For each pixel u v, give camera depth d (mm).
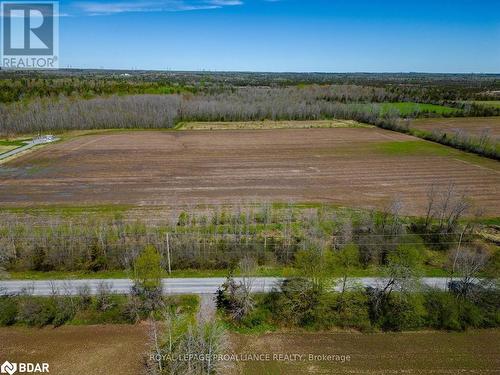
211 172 76312
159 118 120500
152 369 29688
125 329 35188
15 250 43781
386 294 37594
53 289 37375
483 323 36188
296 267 40469
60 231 47031
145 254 38312
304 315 36281
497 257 41625
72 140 101750
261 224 52125
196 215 54594
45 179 70250
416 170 78812
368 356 32625
